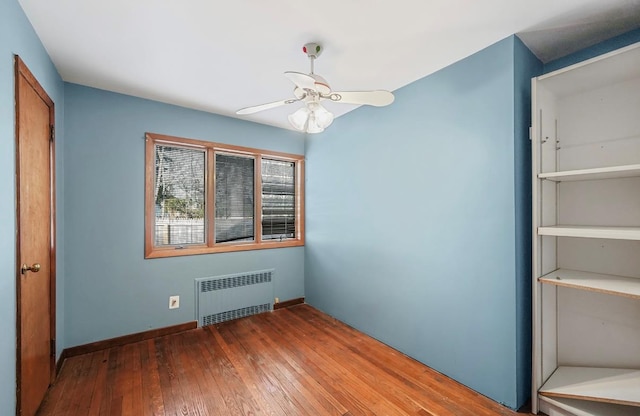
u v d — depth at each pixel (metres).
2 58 1.32
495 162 1.87
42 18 1.61
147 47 1.91
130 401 1.85
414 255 2.40
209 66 2.17
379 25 1.69
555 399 1.70
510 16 1.61
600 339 1.84
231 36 1.79
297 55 2.02
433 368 2.24
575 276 1.76
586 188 1.86
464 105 2.05
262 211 3.62
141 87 2.53
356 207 3.00
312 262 3.70
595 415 1.57
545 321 1.84
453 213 2.11
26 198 1.62
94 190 2.52
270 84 2.48
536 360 1.74
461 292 2.06
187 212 3.09
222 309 3.19
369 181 2.83
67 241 2.40
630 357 1.74
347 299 3.12
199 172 3.17
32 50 1.68
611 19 1.63
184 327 2.95
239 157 3.46
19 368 1.49
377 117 2.74
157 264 2.83
